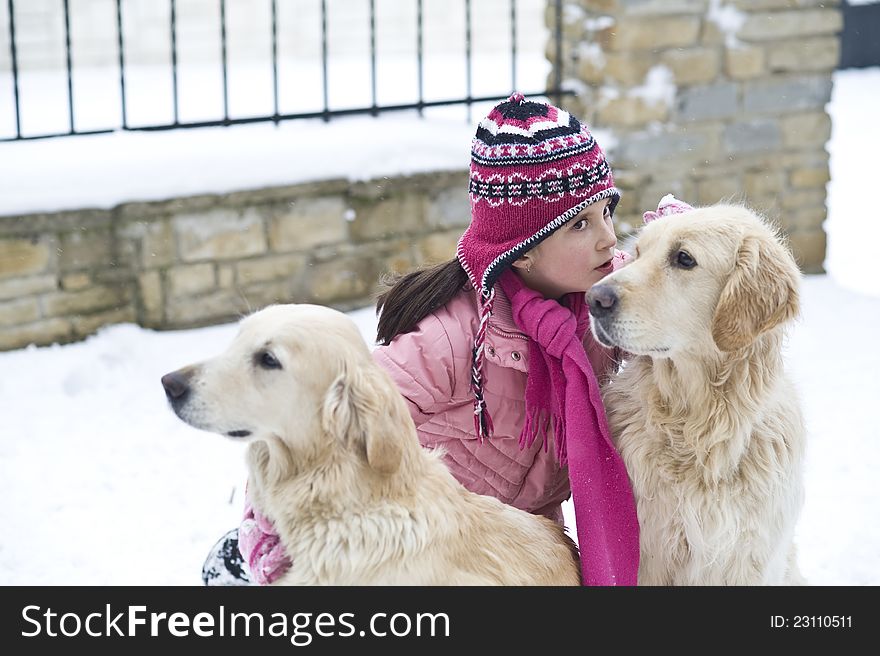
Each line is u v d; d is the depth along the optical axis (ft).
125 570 21.12
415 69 60.49
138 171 30.81
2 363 29.07
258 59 68.80
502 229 16.25
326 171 32.04
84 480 24.49
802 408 16.98
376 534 14.16
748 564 16.24
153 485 24.48
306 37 70.03
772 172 36.73
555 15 36.29
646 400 16.40
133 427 26.81
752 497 16.02
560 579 15.78
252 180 31.22
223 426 14.08
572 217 16.11
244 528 15.12
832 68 36.63
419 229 33.42
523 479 17.49
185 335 30.96
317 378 14.03
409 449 14.56
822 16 36.11
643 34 34.24
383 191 32.55
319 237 32.30
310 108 45.14
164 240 30.71
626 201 34.94
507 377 16.71
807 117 36.70
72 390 28.40
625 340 15.75
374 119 35.83
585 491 15.75
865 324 33.76
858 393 29.01
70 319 30.27
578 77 36.04
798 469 16.53
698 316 15.85
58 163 30.86
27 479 24.38
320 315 14.46
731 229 16.01
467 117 38.86
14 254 29.27
